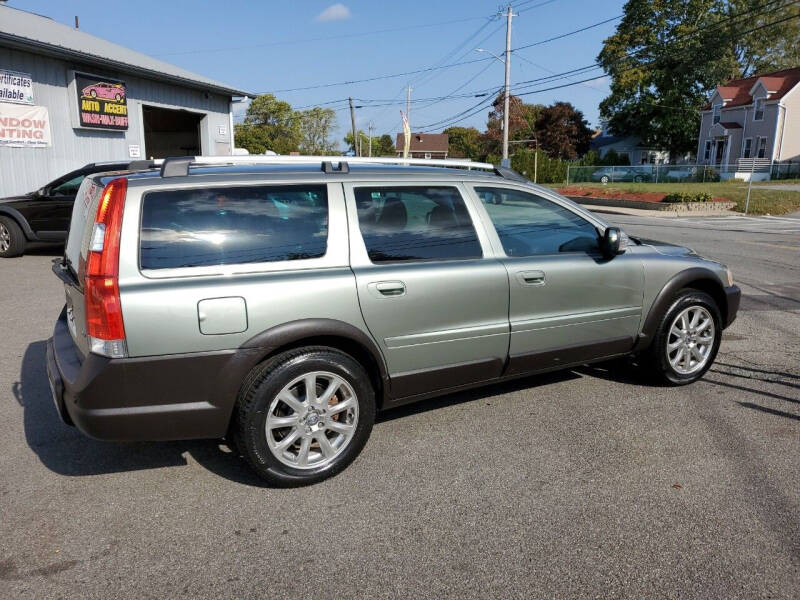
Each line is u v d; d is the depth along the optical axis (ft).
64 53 42.01
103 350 9.86
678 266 15.52
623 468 11.82
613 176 148.46
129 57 53.83
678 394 15.69
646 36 175.32
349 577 8.73
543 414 14.40
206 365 10.30
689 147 186.80
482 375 13.21
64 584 8.56
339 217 11.64
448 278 12.32
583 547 9.37
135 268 9.98
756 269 35.53
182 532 9.80
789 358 18.72
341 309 11.22
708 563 8.98
